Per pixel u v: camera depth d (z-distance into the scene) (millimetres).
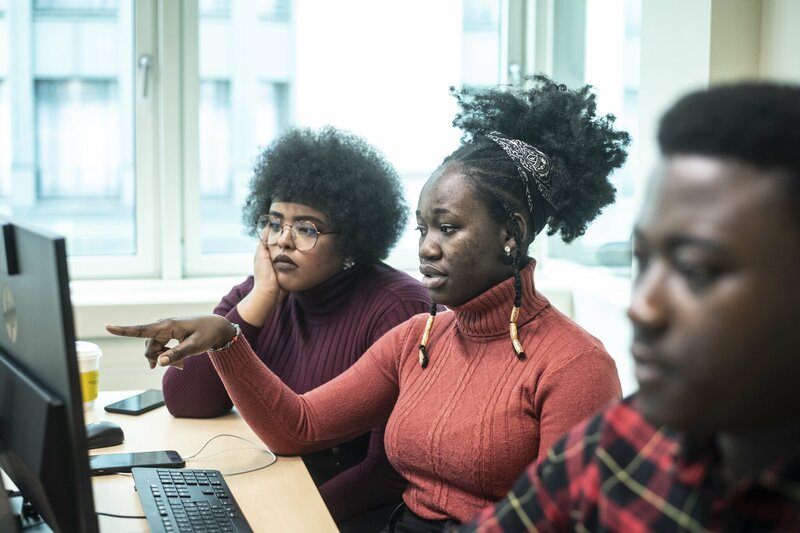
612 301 2832
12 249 1126
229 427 1846
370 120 3275
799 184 548
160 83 3068
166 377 1920
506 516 856
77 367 996
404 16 3246
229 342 1604
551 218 1592
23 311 1112
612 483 752
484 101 1616
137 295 2971
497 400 1397
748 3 2234
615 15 2867
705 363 555
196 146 3135
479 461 1380
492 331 1450
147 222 3141
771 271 544
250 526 1308
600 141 1568
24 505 1368
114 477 1525
